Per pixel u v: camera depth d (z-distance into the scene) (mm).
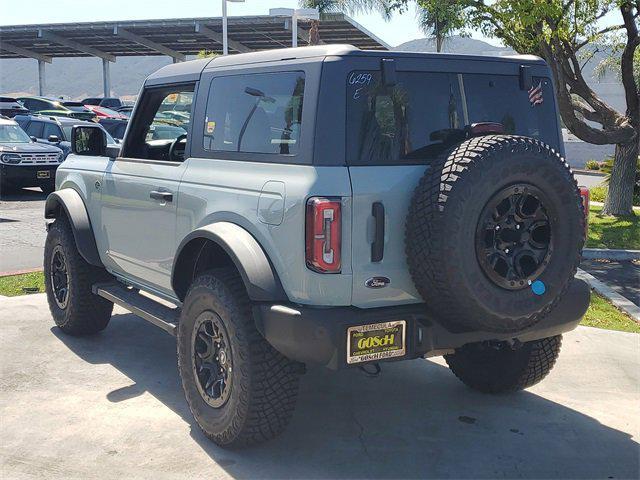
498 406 5008
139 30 44812
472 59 4266
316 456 4191
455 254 3543
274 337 3803
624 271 10203
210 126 4586
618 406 5047
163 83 5168
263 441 4125
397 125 3943
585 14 13328
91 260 5863
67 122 20734
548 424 4715
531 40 13344
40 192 18375
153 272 5141
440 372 5672
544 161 3689
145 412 4766
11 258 9883
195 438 4387
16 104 32750
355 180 3699
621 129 14422
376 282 3760
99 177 5691
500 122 4344
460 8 14086
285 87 3998
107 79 56688
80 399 4969
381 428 4602
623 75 14539
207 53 31297
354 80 3812
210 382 4297
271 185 3898
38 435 4406
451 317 3736
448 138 4094
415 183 3822
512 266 3713
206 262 4594
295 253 3729
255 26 38750
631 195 15078
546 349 4852
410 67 4031
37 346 6062
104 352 5961
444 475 4008
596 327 7047
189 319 4340
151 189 4988
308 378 5477
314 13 17844
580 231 3881
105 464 4055
